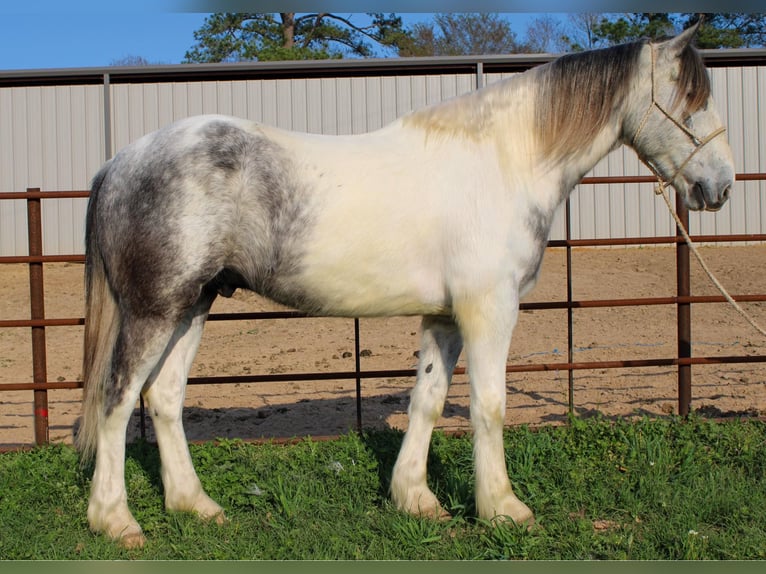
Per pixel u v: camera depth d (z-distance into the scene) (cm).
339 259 354
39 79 1516
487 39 3006
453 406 616
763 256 1395
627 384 684
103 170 368
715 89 1559
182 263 341
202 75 1508
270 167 349
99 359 364
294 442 493
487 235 359
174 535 362
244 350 876
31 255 495
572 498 401
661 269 1310
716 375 712
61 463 448
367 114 1545
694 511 382
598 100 383
